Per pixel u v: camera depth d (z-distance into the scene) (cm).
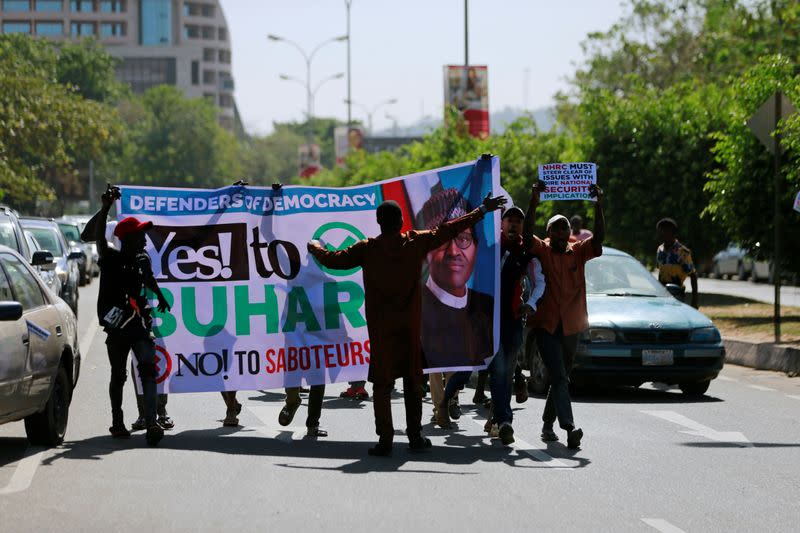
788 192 2180
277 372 1126
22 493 810
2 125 5403
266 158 15950
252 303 1131
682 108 2931
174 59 18688
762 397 1423
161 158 13062
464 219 1009
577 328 1055
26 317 960
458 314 1099
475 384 1547
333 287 1138
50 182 10412
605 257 1575
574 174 1058
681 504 807
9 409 903
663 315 1416
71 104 6325
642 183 2916
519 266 1077
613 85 5612
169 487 839
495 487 859
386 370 995
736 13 4162
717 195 2277
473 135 4200
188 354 1125
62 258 2347
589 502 809
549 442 1072
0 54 6056
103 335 2148
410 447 1016
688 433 1126
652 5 5544
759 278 4169
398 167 5959
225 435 1093
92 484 844
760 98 2202
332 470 918
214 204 1134
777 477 910
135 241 1043
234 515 753
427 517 756
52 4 19025
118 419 1055
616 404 1345
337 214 1147
